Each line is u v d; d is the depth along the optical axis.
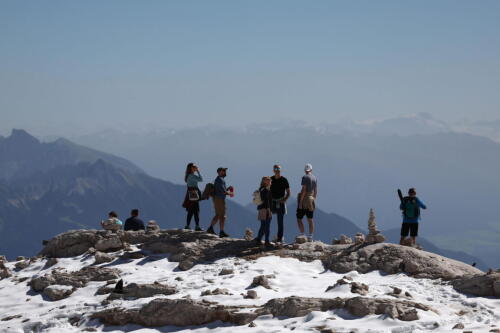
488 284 15.43
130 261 21.77
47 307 17.73
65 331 14.91
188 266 20.12
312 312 13.26
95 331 14.73
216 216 23.69
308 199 22.19
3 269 23.00
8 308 18.23
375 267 18.62
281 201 22.00
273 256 20.39
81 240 24.64
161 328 14.33
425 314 12.92
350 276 17.98
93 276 19.92
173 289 17.05
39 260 24.09
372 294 14.98
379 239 20.72
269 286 16.89
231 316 13.80
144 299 16.36
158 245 22.61
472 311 13.91
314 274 18.70
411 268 17.89
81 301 17.55
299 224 22.55
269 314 13.75
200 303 14.62
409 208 21.42
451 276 17.08
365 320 12.63
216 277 18.38
